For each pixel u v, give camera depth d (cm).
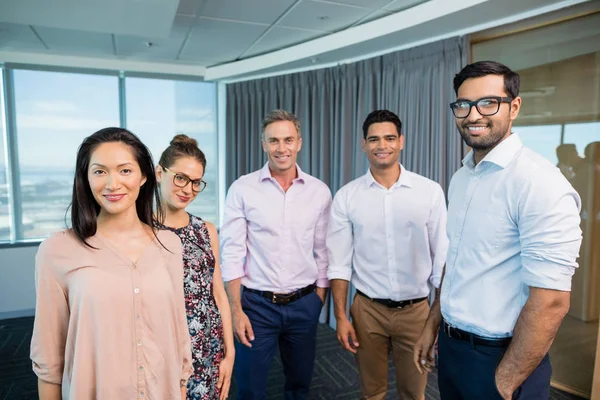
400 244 185
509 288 121
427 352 156
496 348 123
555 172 113
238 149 449
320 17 299
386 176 187
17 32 329
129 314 105
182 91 458
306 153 401
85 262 102
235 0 270
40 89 405
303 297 199
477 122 121
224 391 158
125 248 109
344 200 196
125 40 354
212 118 473
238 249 200
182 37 346
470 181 132
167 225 145
